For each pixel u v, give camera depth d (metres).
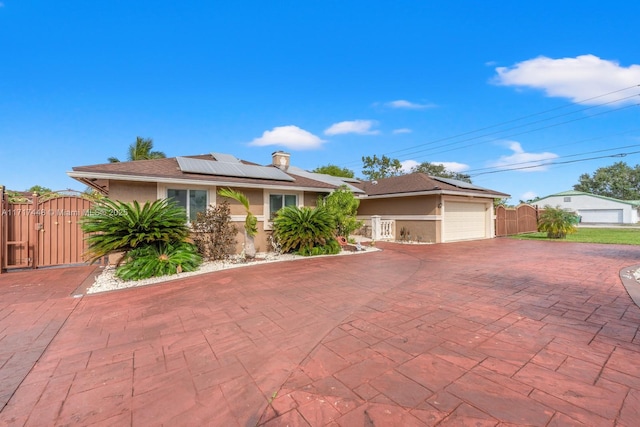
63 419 2.24
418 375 2.77
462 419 2.14
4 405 2.42
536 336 3.63
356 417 2.20
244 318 4.44
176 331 3.99
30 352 3.40
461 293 5.63
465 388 2.54
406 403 2.35
